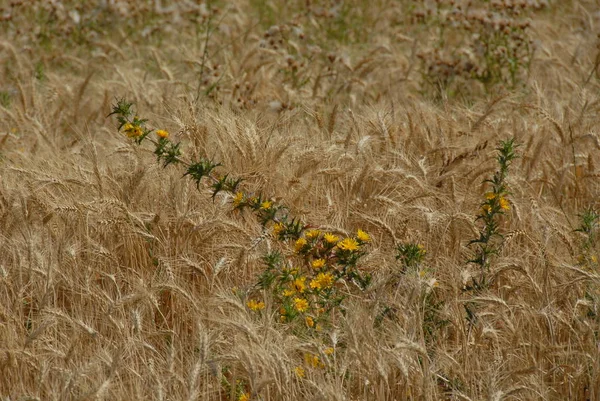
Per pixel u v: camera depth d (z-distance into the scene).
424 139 8.09
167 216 6.88
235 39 11.99
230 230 6.50
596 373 5.36
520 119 8.94
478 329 5.59
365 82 10.48
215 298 5.60
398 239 6.55
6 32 13.22
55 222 6.93
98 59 12.20
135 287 5.97
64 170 7.68
